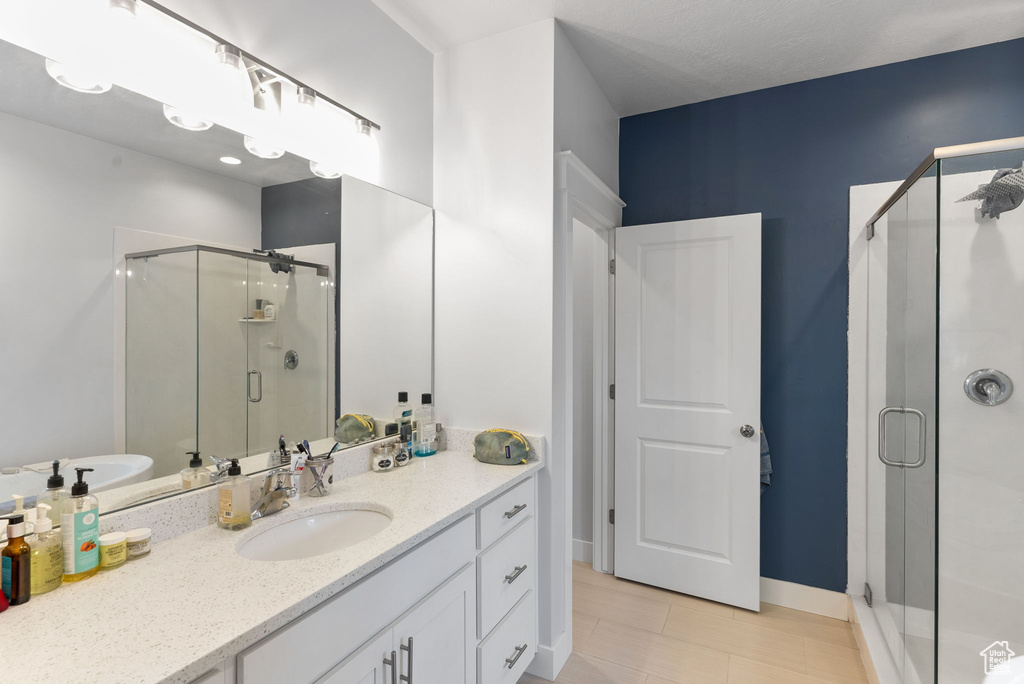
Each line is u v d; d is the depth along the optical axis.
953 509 1.62
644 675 1.96
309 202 1.65
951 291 1.61
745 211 2.61
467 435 2.09
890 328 2.03
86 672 0.72
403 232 2.04
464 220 2.14
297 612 0.92
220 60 1.34
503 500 1.67
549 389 1.96
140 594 0.95
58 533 0.98
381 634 1.13
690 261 2.55
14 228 1.01
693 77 2.46
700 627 2.29
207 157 1.36
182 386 1.29
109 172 1.15
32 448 1.03
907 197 1.84
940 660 1.58
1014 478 1.58
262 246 1.51
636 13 1.95
